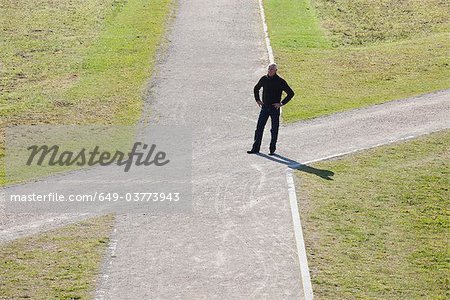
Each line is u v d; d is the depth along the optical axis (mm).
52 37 65500
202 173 40188
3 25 68188
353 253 32812
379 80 56094
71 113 49562
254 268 31188
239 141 44875
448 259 32906
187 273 30703
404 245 33844
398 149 43906
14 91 53938
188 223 34875
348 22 70750
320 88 54375
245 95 53031
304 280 30375
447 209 37406
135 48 62719
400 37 67250
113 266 31141
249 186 38625
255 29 68250
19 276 30281
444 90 54000
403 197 38312
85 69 58219
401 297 29766
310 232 34312
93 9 73062
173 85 54688
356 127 47156
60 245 32750
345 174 40500
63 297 28891
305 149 43656
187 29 67562
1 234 33688
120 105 50906
